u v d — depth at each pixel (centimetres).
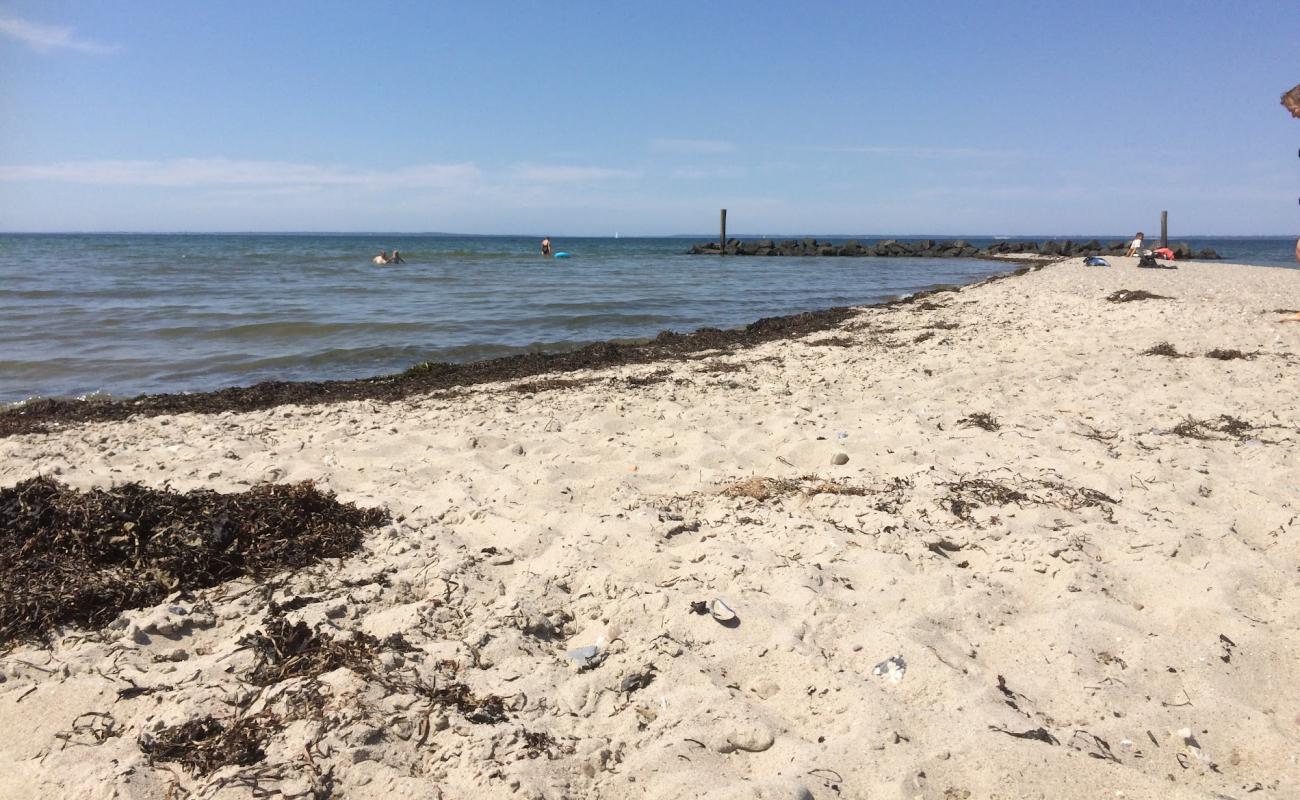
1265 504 511
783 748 295
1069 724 305
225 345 1475
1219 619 368
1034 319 1521
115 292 2322
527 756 289
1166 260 3747
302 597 407
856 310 1842
